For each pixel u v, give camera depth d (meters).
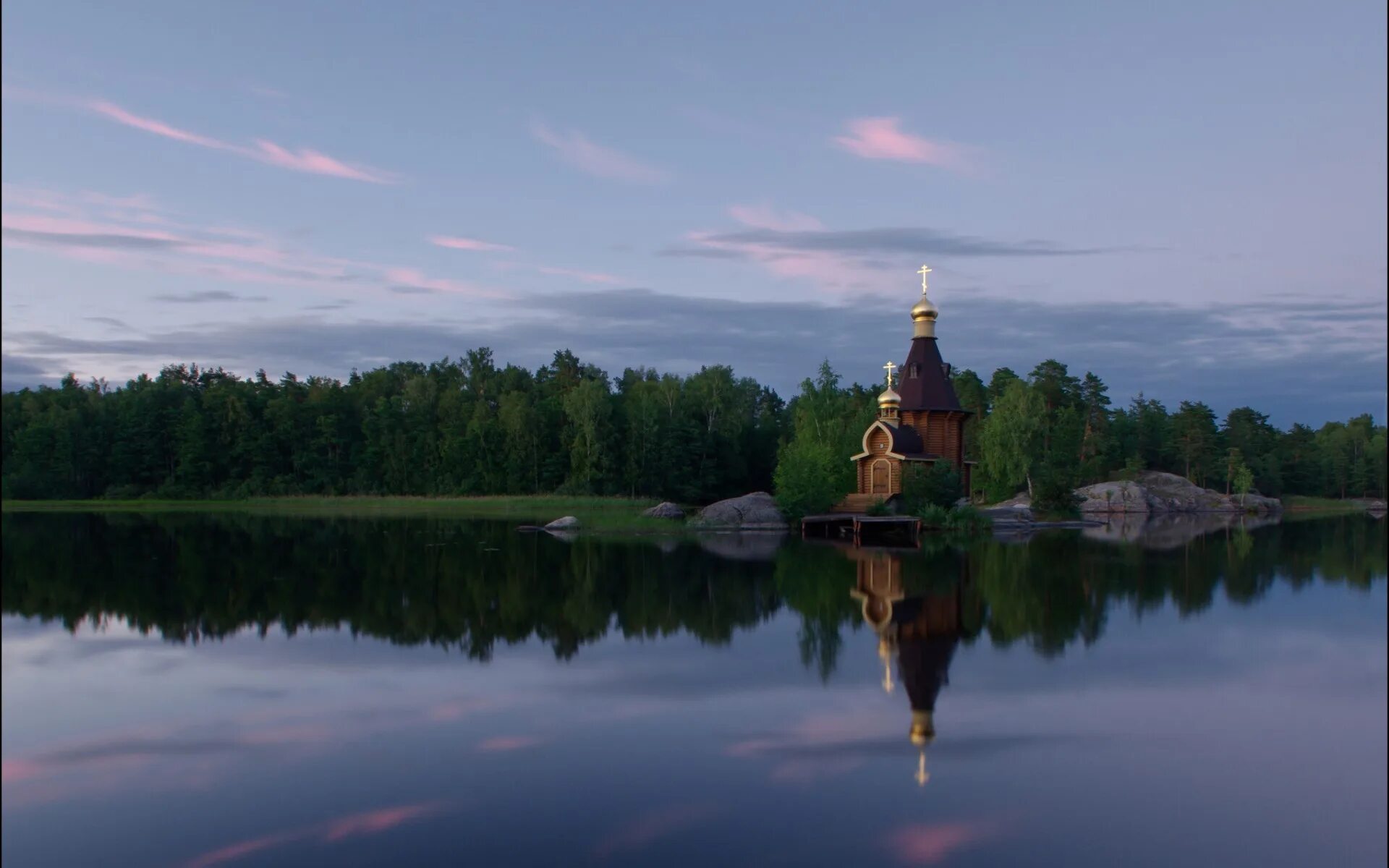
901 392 72.44
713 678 19.14
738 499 65.81
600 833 11.63
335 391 112.19
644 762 14.13
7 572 36.41
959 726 15.88
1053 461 96.69
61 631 24.28
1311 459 124.81
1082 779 13.49
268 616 26.66
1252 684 18.67
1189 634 23.72
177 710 16.95
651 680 18.98
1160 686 18.53
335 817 12.14
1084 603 28.69
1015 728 15.80
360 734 15.45
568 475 103.19
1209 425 114.94
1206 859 11.02
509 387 123.25
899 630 24.27
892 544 51.19
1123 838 11.56
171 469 106.94
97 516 76.88
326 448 109.50
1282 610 27.53
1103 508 96.06
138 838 11.57
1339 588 32.19
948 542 53.09
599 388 100.75
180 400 110.50
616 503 89.12
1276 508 103.50
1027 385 107.69
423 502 92.12
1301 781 13.44
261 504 94.25
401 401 111.56
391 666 20.28
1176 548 48.56
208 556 42.94
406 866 10.77
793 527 63.91
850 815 12.20
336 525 65.06
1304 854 11.15
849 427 79.12
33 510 86.56
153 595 30.38
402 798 12.73
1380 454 126.06
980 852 11.18
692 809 12.34
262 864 10.85
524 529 61.47
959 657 21.08
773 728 15.75
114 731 15.72
